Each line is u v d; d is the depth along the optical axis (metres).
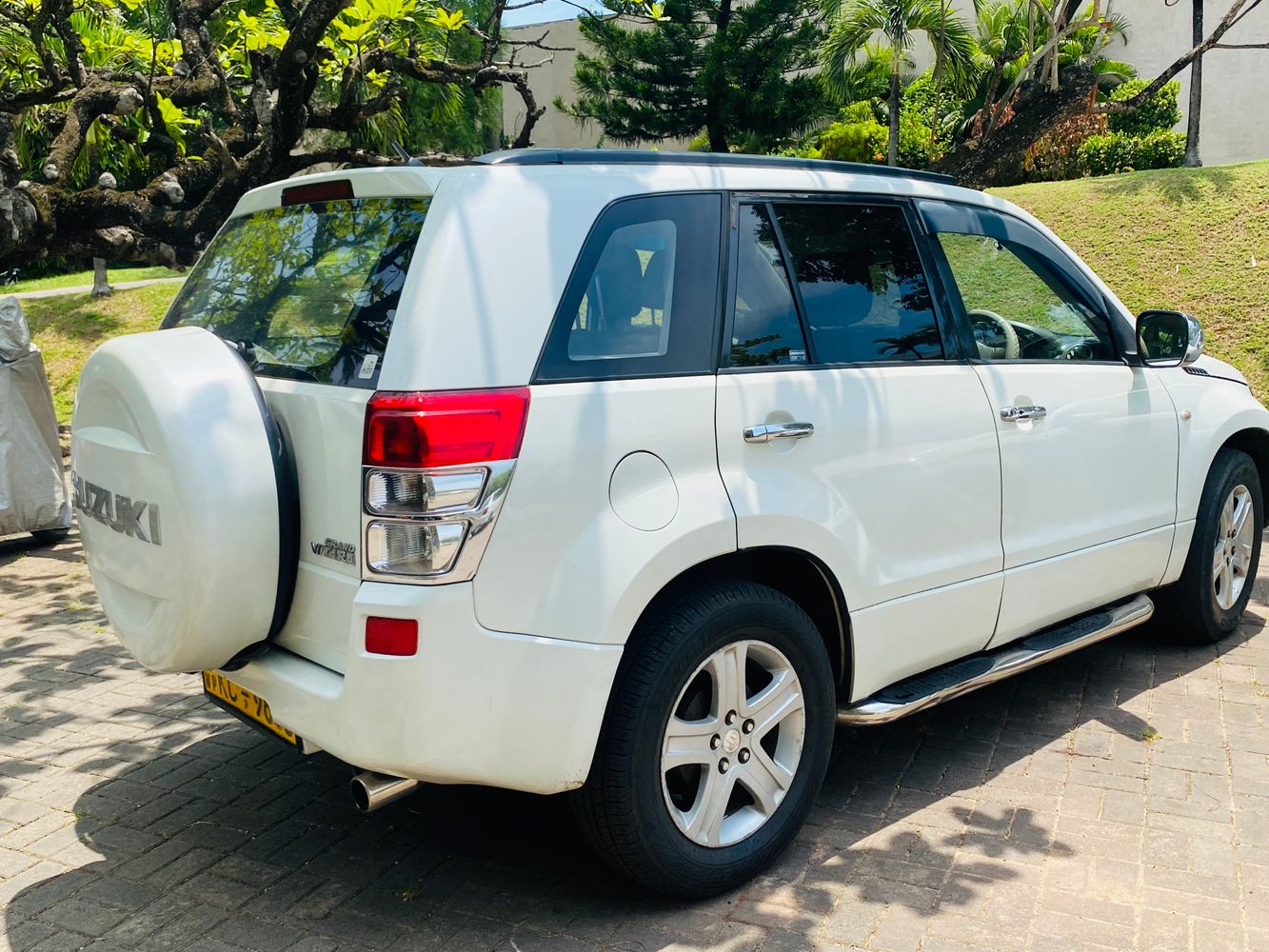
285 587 2.74
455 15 7.49
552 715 2.61
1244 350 10.69
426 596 2.46
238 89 9.83
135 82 7.96
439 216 2.65
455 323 2.55
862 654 3.27
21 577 6.40
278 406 2.79
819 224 3.35
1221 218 13.08
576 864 3.22
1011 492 3.67
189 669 2.80
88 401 2.98
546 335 2.66
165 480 2.62
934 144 18.31
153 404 2.65
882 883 3.07
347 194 2.97
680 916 2.94
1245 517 4.89
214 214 7.92
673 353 2.89
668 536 2.74
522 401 2.57
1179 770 3.72
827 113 18.16
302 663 2.77
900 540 3.33
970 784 3.65
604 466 2.68
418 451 2.45
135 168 11.41
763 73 17.36
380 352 2.58
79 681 4.78
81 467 3.02
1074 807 3.48
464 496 2.47
